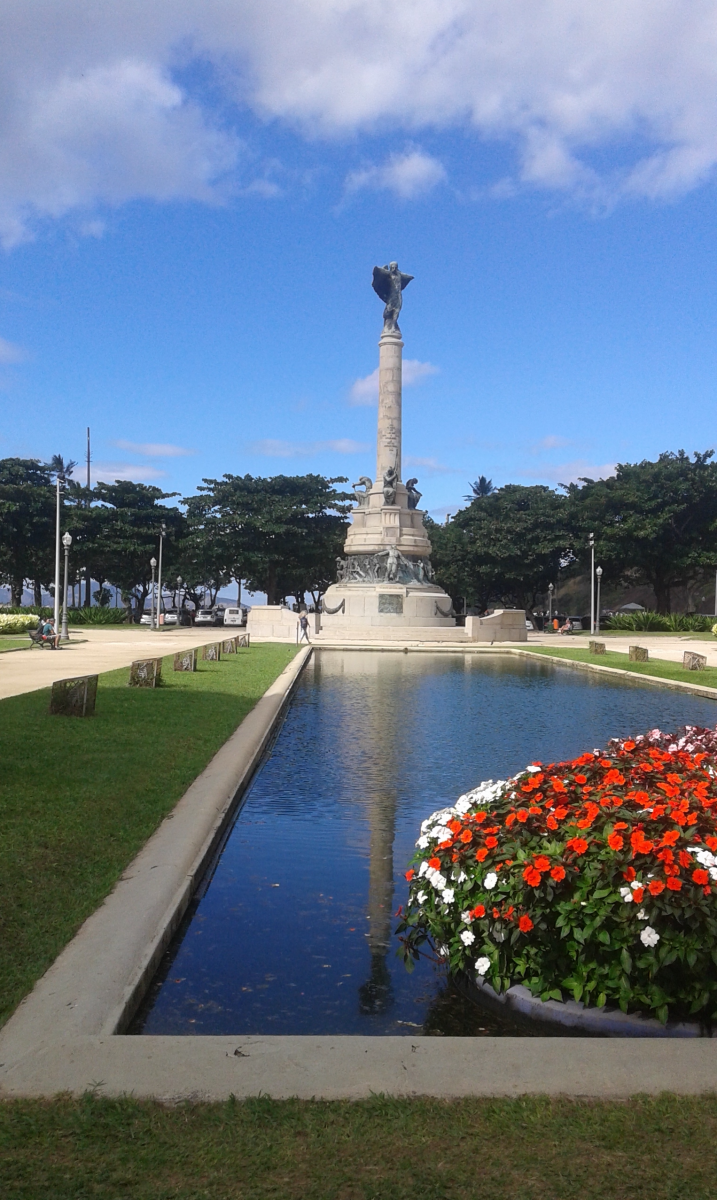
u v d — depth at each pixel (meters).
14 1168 4.18
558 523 92.75
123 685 25.73
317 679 33.31
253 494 89.19
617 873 6.27
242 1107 4.70
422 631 62.25
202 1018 6.54
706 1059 5.28
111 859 9.11
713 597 110.44
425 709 24.47
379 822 12.34
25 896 7.86
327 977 7.36
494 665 41.94
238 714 20.20
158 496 92.25
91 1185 4.08
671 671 35.81
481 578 95.44
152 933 7.33
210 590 116.25
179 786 12.52
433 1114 4.67
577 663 40.81
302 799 13.64
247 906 9.04
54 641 45.34
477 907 6.59
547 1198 4.04
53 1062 5.12
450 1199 4.03
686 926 6.07
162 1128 4.51
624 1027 6.23
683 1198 4.04
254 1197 4.02
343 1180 4.15
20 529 87.44
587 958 6.30
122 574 93.50
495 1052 5.34
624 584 98.25
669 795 6.91
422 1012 6.77
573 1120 4.62
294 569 91.25
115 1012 5.87
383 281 70.12
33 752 14.41
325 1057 5.25
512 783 7.81
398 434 70.81
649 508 86.44
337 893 9.48
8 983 6.18
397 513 68.94
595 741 18.94
